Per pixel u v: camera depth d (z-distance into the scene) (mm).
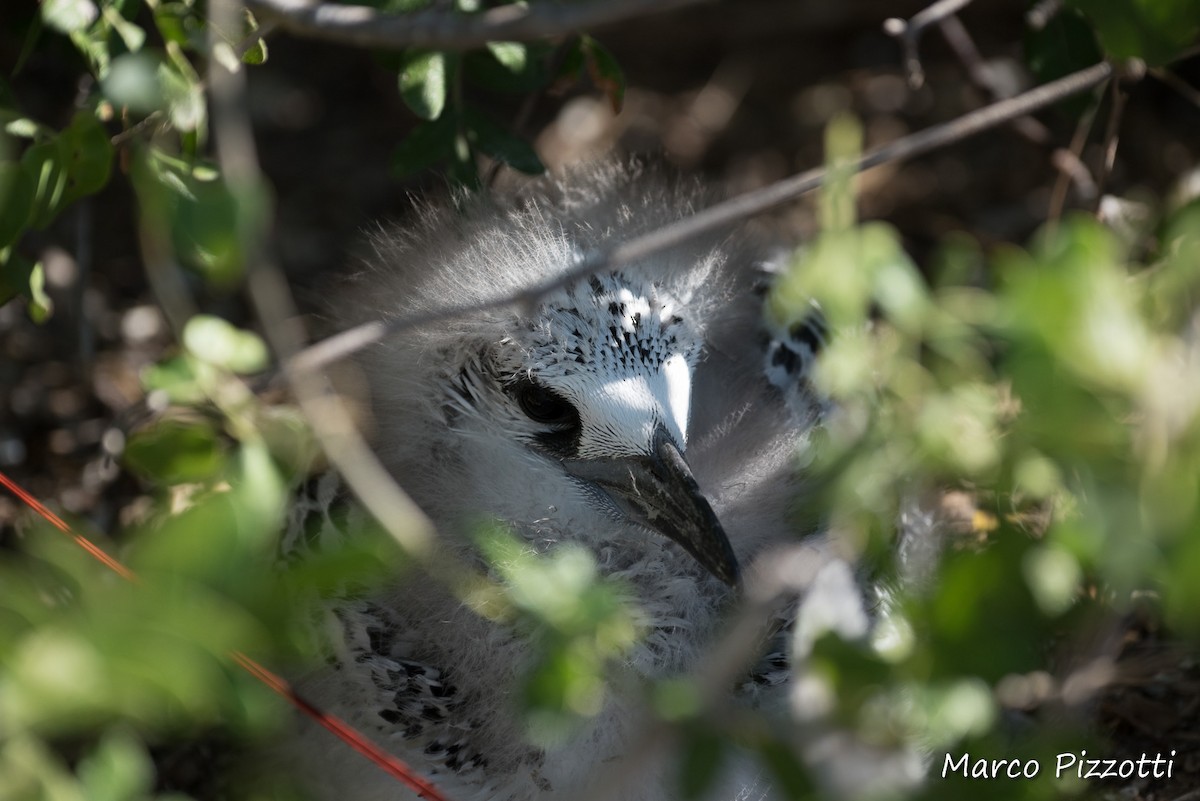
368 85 16031
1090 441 4973
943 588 5289
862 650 5441
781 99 15445
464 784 7977
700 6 16109
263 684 6582
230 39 6938
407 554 6770
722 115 15297
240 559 4879
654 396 8266
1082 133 10328
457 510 8578
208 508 4875
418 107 8594
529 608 5230
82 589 4887
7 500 10672
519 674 7445
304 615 6590
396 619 8164
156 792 8734
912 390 5969
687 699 5293
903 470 5840
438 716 7988
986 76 12195
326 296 11164
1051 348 4832
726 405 8945
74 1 7621
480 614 7762
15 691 4488
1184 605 4902
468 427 8812
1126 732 8664
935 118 14703
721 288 8859
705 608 8328
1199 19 6539
